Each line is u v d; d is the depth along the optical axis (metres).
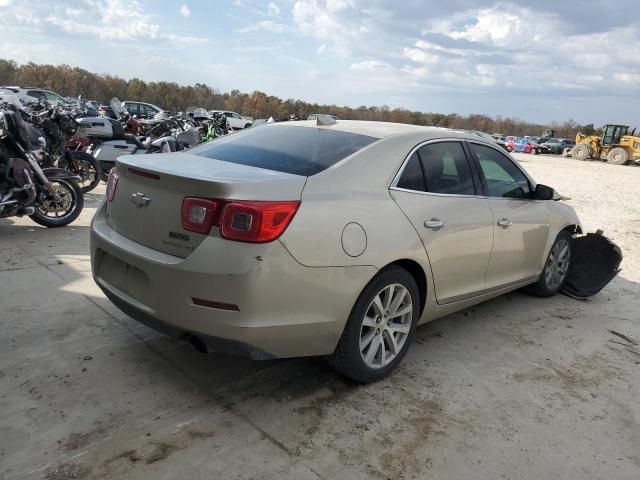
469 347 3.95
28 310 3.85
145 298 2.80
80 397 2.86
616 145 35.59
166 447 2.53
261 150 3.38
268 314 2.62
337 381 3.27
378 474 2.48
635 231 9.28
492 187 4.11
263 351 2.69
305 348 2.84
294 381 3.23
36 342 3.40
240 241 2.54
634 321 4.79
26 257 5.03
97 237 3.13
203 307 2.59
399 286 3.23
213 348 2.71
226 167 2.99
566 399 3.30
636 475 2.64
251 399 2.99
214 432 2.67
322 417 2.88
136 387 3.01
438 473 2.53
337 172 3.03
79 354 3.30
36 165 5.82
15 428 2.56
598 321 4.73
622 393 3.44
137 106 29.86
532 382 3.48
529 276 4.69
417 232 3.25
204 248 2.57
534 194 4.59
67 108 10.29
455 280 3.68
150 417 2.75
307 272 2.69
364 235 2.93
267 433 2.70
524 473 2.58
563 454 2.76
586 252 5.68
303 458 2.54
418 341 3.98
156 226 2.80
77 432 2.58
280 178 2.79
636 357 4.02
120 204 3.08
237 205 2.54
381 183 3.19
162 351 3.43
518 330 4.36
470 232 3.69
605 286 5.81
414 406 3.07
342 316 2.89
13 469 2.30
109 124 9.62
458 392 3.27
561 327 4.51
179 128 12.17
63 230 6.20
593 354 4.01
